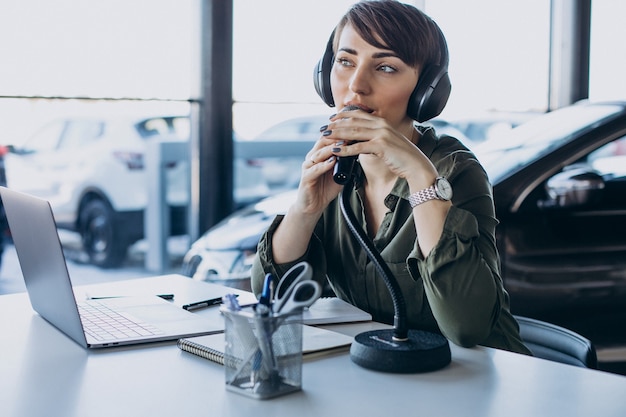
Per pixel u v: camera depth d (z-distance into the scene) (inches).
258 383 41.9
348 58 59.8
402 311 48.0
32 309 62.8
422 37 58.5
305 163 57.7
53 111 190.9
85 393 42.8
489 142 131.4
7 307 63.6
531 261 111.9
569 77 212.1
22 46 175.2
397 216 60.4
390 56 58.3
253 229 128.1
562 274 113.0
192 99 171.0
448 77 60.6
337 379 44.6
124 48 166.9
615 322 115.3
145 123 225.3
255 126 177.3
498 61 203.6
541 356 63.4
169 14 168.9
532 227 112.4
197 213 174.7
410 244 59.3
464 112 204.5
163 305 61.8
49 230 50.3
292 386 42.4
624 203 117.3
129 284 71.9
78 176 232.7
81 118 229.3
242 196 252.4
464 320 51.7
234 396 42.0
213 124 169.9
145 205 228.4
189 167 174.7
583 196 114.3
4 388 43.6
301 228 61.1
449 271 51.9
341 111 56.5
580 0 209.2
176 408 40.3
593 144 118.3
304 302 40.9
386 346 46.9
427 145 63.5
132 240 230.7
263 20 173.9
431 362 46.0
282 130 258.2
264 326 41.4
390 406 40.4
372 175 61.7
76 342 52.6
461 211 53.2
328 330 54.4
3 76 163.5
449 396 41.9
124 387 43.7
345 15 60.5
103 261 229.8
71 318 51.9
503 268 111.0
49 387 43.8
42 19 179.9
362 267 62.1
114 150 229.1
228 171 173.3
